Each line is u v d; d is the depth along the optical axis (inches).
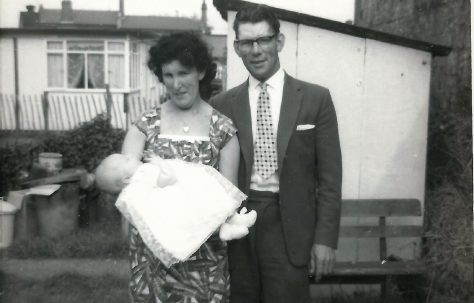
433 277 113.9
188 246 60.6
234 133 69.0
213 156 67.5
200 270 67.8
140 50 319.6
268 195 80.3
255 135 80.8
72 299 115.2
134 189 61.4
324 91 81.0
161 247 60.1
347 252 129.4
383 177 129.1
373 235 122.6
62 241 141.9
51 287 117.6
